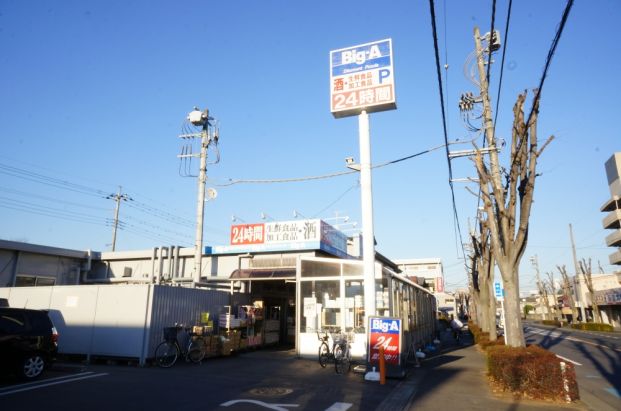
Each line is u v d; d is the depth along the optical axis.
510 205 11.59
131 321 13.56
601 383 12.23
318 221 19.84
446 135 11.88
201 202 21.30
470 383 10.98
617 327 53.19
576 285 66.31
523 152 11.26
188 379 10.66
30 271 21.58
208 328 15.26
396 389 10.04
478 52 14.38
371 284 12.25
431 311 30.02
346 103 13.24
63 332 14.29
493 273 21.95
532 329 47.69
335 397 8.96
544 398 8.98
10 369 9.88
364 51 13.44
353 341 15.04
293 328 22.88
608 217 53.97
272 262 20.27
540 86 7.95
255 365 13.72
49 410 7.31
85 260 24.08
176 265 22.53
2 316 10.04
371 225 12.63
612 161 54.00
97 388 9.28
